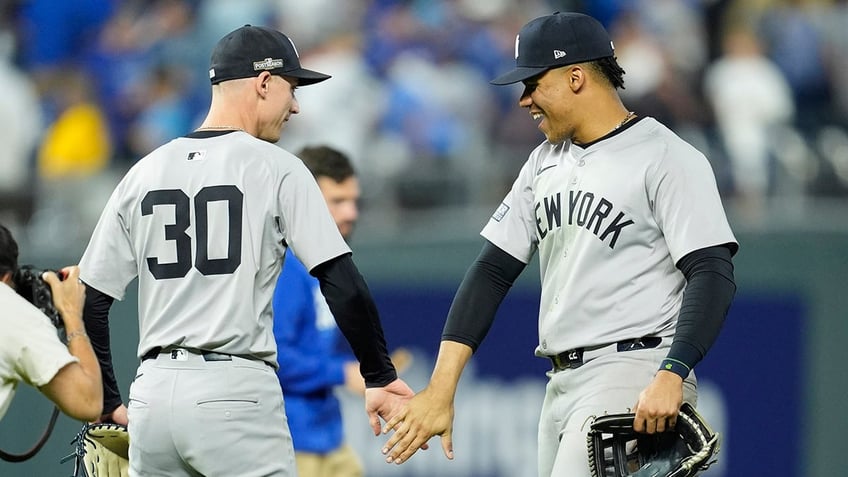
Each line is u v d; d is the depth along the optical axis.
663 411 15.54
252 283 16.48
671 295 16.78
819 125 39.50
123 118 41.66
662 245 16.72
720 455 31.73
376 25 42.19
